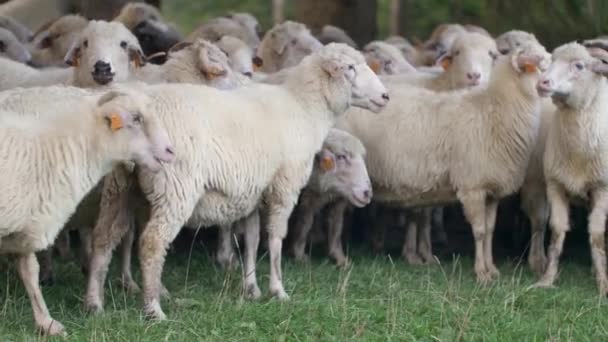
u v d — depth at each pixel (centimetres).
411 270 1778
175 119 1384
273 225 1537
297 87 1551
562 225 1697
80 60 1659
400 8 3953
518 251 2031
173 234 1397
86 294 1429
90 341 1262
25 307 1420
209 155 1405
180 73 1677
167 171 1380
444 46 2319
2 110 1355
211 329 1345
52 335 1300
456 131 1750
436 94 1809
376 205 1941
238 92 1508
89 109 1303
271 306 1430
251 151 1451
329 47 1570
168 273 1672
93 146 1295
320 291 1569
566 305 1538
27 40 2320
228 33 2083
